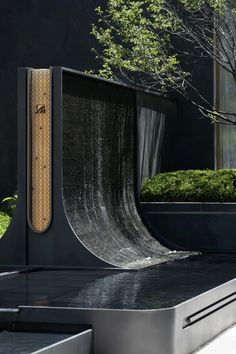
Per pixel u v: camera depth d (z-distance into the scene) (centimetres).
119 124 2000
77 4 2623
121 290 1407
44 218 1728
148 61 2255
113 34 2561
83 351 1162
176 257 1916
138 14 2272
